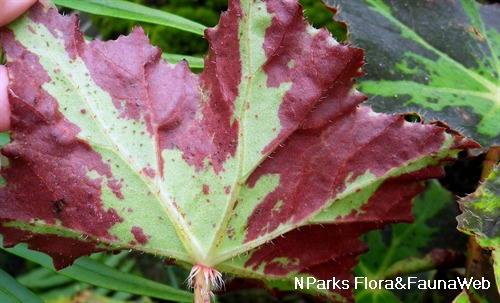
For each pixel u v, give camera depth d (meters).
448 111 0.20
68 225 0.17
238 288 0.22
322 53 0.17
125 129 0.17
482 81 0.21
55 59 0.17
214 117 0.18
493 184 0.18
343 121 0.17
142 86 0.17
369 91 0.20
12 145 0.17
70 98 0.17
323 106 0.17
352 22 0.21
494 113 0.20
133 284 0.21
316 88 0.17
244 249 0.18
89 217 0.17
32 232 0.17
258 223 0.18
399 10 0.22
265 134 0.17
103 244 0.18
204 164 0.18
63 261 0.18
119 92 0.17
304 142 0.17
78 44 0.17
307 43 0.17
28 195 0.17
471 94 0.21
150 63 0.18
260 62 0.17
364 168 0.18
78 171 0.17
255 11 0.17
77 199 0.17
